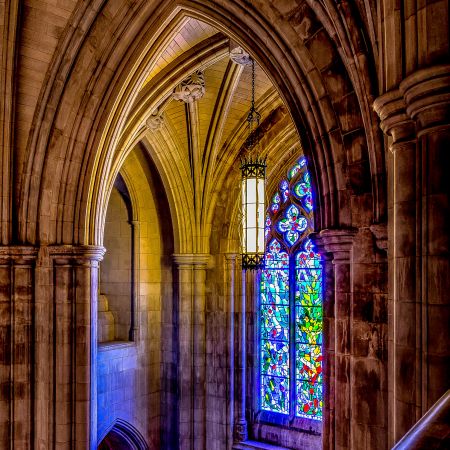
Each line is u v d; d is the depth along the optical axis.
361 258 5.77
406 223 3.49
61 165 9.41
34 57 9.01
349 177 5.93
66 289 9.49
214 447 14.09
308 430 13.48
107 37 8.83
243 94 12.91
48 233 9.58
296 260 14.41
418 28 3.29
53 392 9.45
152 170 14.22
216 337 14.24
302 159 14.41
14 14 8.55
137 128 11.20
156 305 14.78
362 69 5.31
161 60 10.85
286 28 6.39
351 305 5.85
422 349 3.34
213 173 14.10
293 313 14.27
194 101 12.41
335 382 6.03
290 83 6.63
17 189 9.57
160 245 14.88
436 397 3.20
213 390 14.22
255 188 8.98
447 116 3.14
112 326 14.38
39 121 9.30
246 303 14.62
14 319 9.58
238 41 7.33
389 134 3.75
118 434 13.94
